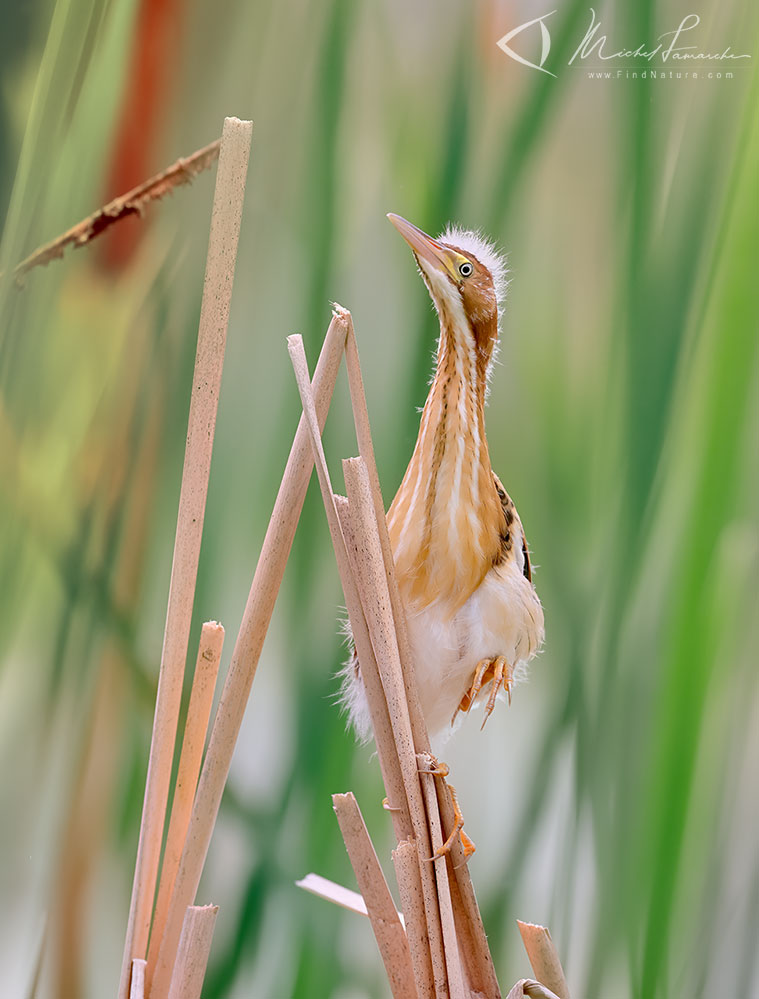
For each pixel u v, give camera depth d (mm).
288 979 10828
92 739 10859
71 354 10859
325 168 10836
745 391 10781
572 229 10938
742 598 10820
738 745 10844
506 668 10703
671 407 10797
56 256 10758
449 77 10859
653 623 10836
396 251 10906
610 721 10812
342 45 10836
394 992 10594
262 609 10586
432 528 10703
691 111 10852
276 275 10898
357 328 10898
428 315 10836
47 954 10859
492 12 10875
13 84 10820
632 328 10812
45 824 10867
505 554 10719
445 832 10594
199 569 10859
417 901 10578
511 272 10875
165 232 10867
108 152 10875
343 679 10773
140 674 10859
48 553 10844
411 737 10586
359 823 10586
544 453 10906
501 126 10875
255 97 10906
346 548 10586
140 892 10602
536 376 10922
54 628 10883
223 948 10844
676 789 10805
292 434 10875
